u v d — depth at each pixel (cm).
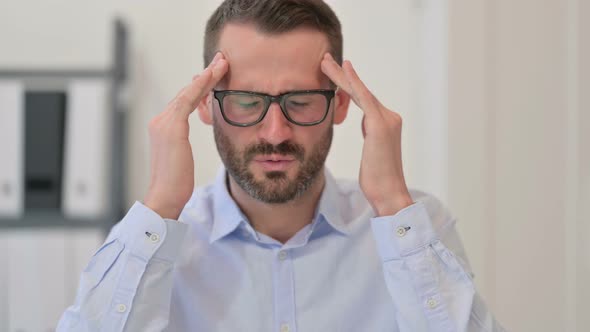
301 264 114
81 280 104
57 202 223
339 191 127
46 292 221
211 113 109
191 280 112
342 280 115
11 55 244
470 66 185
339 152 224
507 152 184
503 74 184
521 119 183
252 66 103
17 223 221
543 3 179
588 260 163
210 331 110
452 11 184
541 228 179
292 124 103
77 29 244
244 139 103
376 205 106
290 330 111
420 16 217
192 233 117
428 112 207
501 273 186
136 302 101
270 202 105
